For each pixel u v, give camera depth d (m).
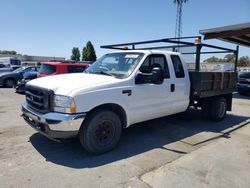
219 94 6.57
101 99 3.92
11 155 4.02
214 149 4.58
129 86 4.34
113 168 3.64
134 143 4.81
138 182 3.24
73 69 10.09
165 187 3.13
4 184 3.11
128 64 4.70
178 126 6.22
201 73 5.67
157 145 4.73
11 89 14.45
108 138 4.22
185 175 3.47
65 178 3.30
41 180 3.23
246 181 3.37
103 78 4.28
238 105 10.12
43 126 3.84
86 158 3.97
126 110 4.36
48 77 4.58
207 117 6.83
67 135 3.68
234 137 5.40
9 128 5.56
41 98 3.91
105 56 5.41
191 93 5.84
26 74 12.32
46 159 3.89
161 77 4.56
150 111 4.80
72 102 3.63
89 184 3.16
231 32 13.15
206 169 3.70
